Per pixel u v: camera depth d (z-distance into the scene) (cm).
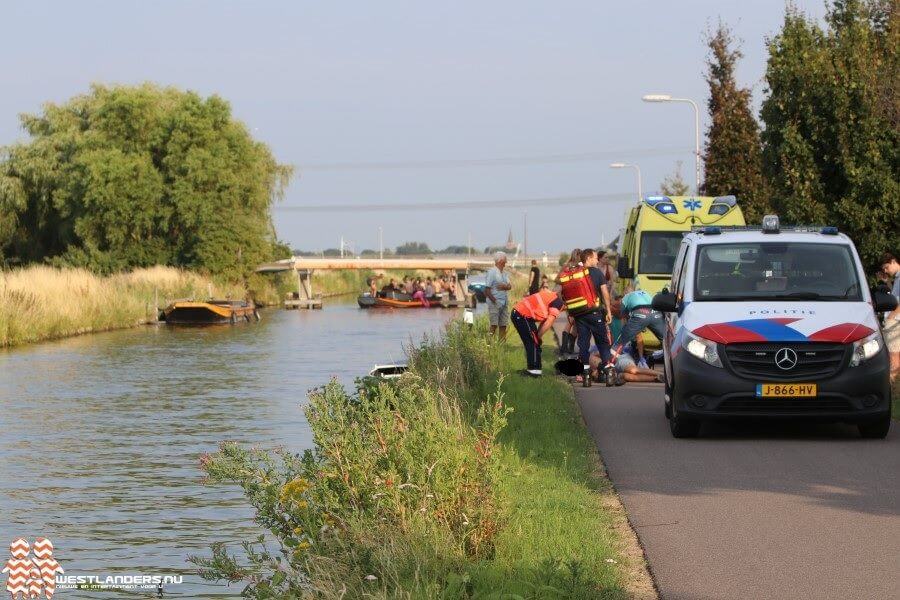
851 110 3541
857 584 1055
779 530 1261
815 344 1841
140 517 1844
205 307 8119
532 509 1312
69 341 6241
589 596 991
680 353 1905
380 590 967
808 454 1752
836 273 2019
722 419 1875
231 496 1998
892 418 2112
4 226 11744
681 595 1025
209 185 11025
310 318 9056
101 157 10906
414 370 2230
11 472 2241
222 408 3184
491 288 3638
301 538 1145
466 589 996
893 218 3509
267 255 11288
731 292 2006
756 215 5119
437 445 1185
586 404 2405
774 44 3709
